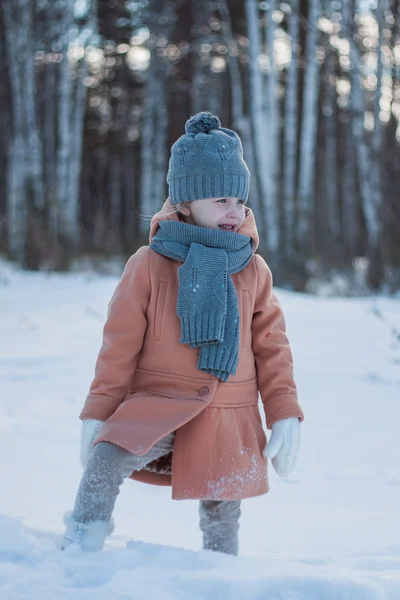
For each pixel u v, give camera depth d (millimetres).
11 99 18484
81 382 5551
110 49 21266
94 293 10516
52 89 18453
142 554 2016
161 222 2479
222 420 2322
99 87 24656
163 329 2355
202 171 2455
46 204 14086
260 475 2344
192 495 2256
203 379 2322
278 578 1860
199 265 2344
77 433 4078
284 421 2381
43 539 2281
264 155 14453
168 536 2697
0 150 20000
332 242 14047
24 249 13094
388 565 2209
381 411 4867
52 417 4434
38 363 6188
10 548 2057
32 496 3010
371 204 14328
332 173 19906
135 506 3066
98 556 1999
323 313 8836
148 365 2369
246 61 18750
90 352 6750
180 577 1867
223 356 2309
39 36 16859
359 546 2607
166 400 2273
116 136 25734
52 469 3400
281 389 2436
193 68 20609
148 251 2441
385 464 3762
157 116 19031
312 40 15281
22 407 4672
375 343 7168
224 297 2328
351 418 4684
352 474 3590
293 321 8336
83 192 28922
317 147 22188
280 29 16875
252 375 2451
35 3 16734
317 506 3117
